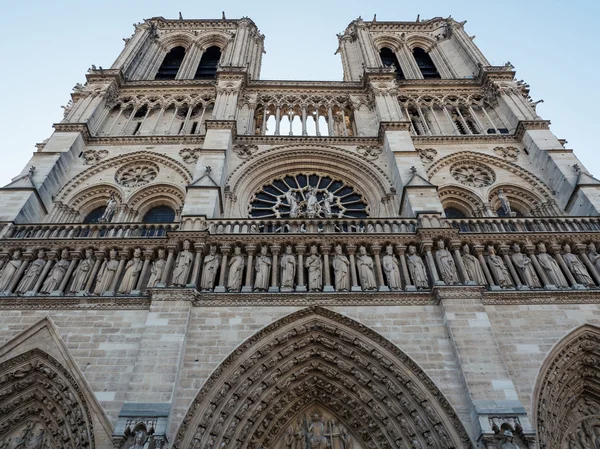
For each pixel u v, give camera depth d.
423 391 18.27
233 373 18.84
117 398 17.92
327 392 20.23
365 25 53.31
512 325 20.42
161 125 38.56
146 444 15.42
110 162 33.62
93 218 31.69
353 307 20.98
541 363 19.08
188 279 22.12
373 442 18.56
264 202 32.72
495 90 40.12
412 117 41.00
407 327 20.19
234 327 20.06
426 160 34.41
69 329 20.20
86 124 34.91
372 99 39.53
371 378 19.58
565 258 23.62
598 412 19.92
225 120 34.62
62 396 18.62
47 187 29.78
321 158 34.88
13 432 18.81
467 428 16.84
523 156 34.75
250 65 46.69
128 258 23.69
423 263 23.36
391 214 29.97
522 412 16.56
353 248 23.64
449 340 19.56
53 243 23.77
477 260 23.33
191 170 32.97
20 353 19.48
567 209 29.52
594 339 20.31
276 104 39.94
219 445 17.28
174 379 17.64
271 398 19.34
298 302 21.06
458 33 50.59
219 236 23.80
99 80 40.47
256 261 23.25
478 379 17.77
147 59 47.97
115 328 20.25
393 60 52.88
